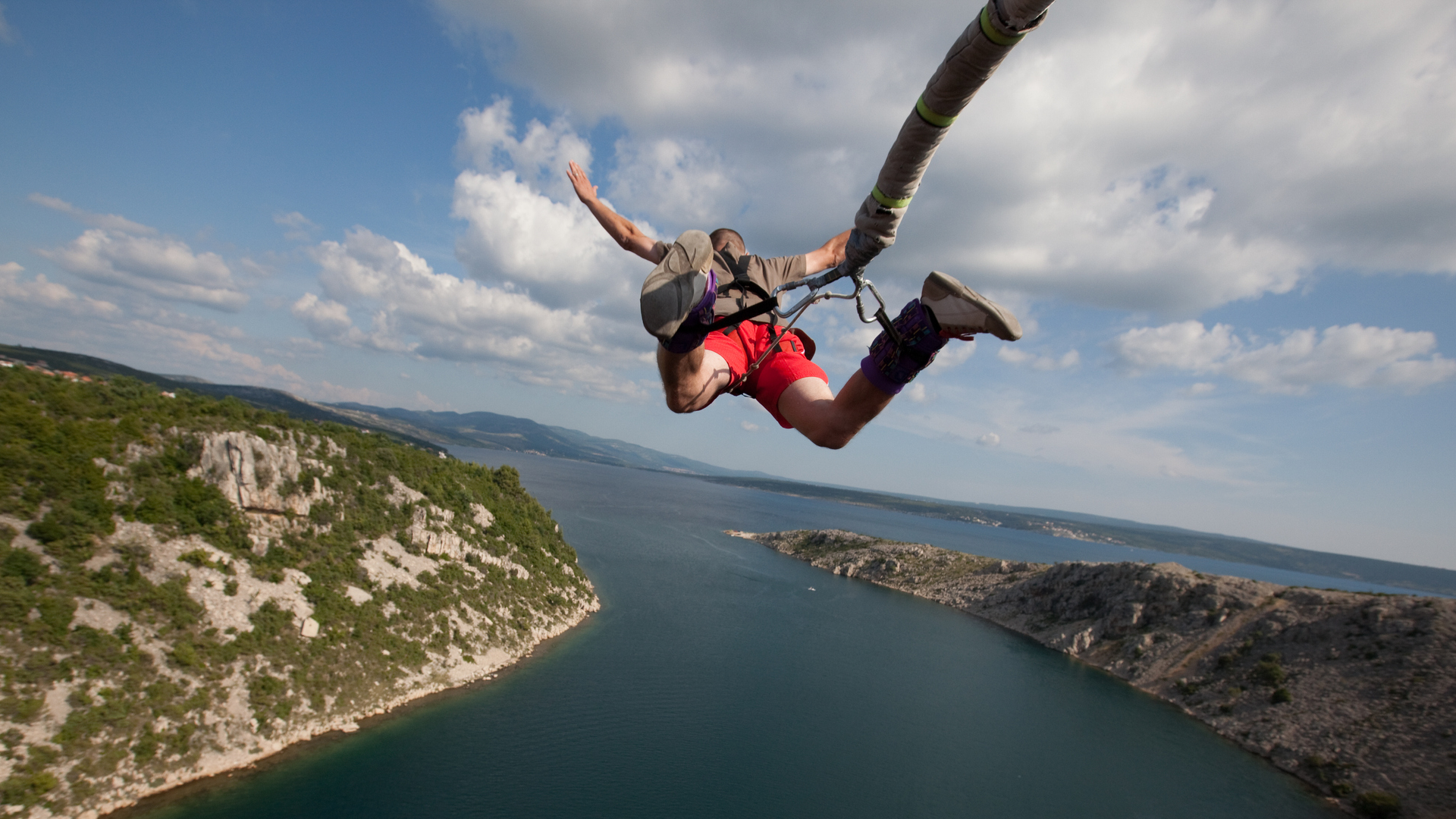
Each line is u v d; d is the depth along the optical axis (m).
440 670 52.25
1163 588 86.31
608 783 42.03
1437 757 50.69
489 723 47.41
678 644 71.19
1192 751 58.50
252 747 38.78
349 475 60.47
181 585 43.12
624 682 58.59
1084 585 97.12
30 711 33.34
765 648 74.00
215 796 34.97
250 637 43.50
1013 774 50.88
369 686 47.03
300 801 35.69
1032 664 80.56
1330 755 55.06
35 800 31.14
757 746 50.22
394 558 58.53
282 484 52.97
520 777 41.09
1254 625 75.38
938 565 129.12
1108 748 57.38
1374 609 68.44
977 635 92.00
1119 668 79.12
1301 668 66.50
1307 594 76.88
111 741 34.66
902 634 88.19
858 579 131.12
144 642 39.22
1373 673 62.00
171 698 37.88
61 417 45.28
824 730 54.97
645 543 136.00
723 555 137.00
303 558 51.59
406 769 40.12
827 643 79.50
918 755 52.25
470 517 71.88
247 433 52.72
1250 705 65.06
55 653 35.84
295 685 43.25
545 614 69.19
